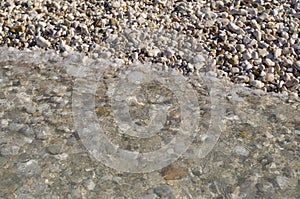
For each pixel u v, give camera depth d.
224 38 1.74
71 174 1.43
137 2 1.87
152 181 1.42
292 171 1.44
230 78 1.68
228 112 1.58
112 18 1.81
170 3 1.87
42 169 1.44
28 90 1.64
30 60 1.73
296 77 1.67
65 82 1.66
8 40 1.78
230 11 1.83
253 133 1.53
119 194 1.40
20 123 1.55
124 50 1.75
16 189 1.41
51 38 1.78
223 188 1.41
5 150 1.48
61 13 1.84
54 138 1.51
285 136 1.52
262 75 1.67
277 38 1.75
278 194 1.40
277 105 1.61
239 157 1.47
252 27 1.77
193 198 1.39
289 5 1.84
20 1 1.88
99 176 1.43
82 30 1.79
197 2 1.86
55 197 1.39
